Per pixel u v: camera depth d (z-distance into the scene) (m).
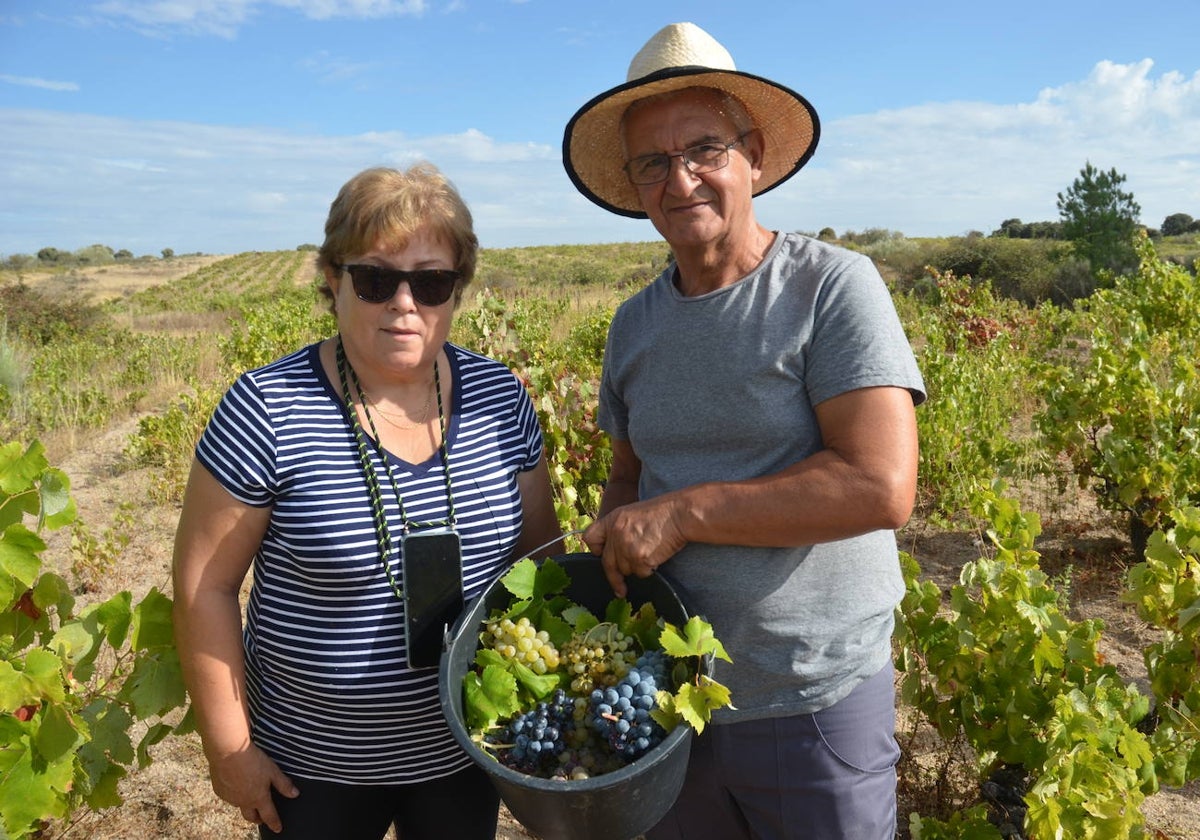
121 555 5.98
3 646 1.88
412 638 1.76
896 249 32.41
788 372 1.78
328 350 1.82
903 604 2.86
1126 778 2.27
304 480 1.71
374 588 1.75
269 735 1.86
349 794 1.88
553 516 2.09
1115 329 10.05
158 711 2.00
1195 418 4.86
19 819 1.80
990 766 2.86
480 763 1.44
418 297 1.69
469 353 1.98
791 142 2.11
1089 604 4.53
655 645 1.75
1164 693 2.87
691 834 2.08
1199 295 8.93
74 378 13.24
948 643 2.78
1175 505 4.52
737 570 1.81
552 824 1.48
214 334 19.03
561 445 5.06
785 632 1.80
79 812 2.95
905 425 1.68
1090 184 22.06
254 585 1.86
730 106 1.87
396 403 1.81
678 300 1.90
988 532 3.11
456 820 1.95
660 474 1.94
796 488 1.67
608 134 2.12
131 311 37.06
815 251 1.81
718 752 1.92
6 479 1.84
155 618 1.95
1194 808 3.04
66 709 1.83
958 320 12.56
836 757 1.84
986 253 23.98
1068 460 6.61
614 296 20.31
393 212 1.66
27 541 1.85
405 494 1.76
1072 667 2.72
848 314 1.71
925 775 3.03
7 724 1.77
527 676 1.59
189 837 2.98
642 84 1.78
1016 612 2.66
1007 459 5.88
